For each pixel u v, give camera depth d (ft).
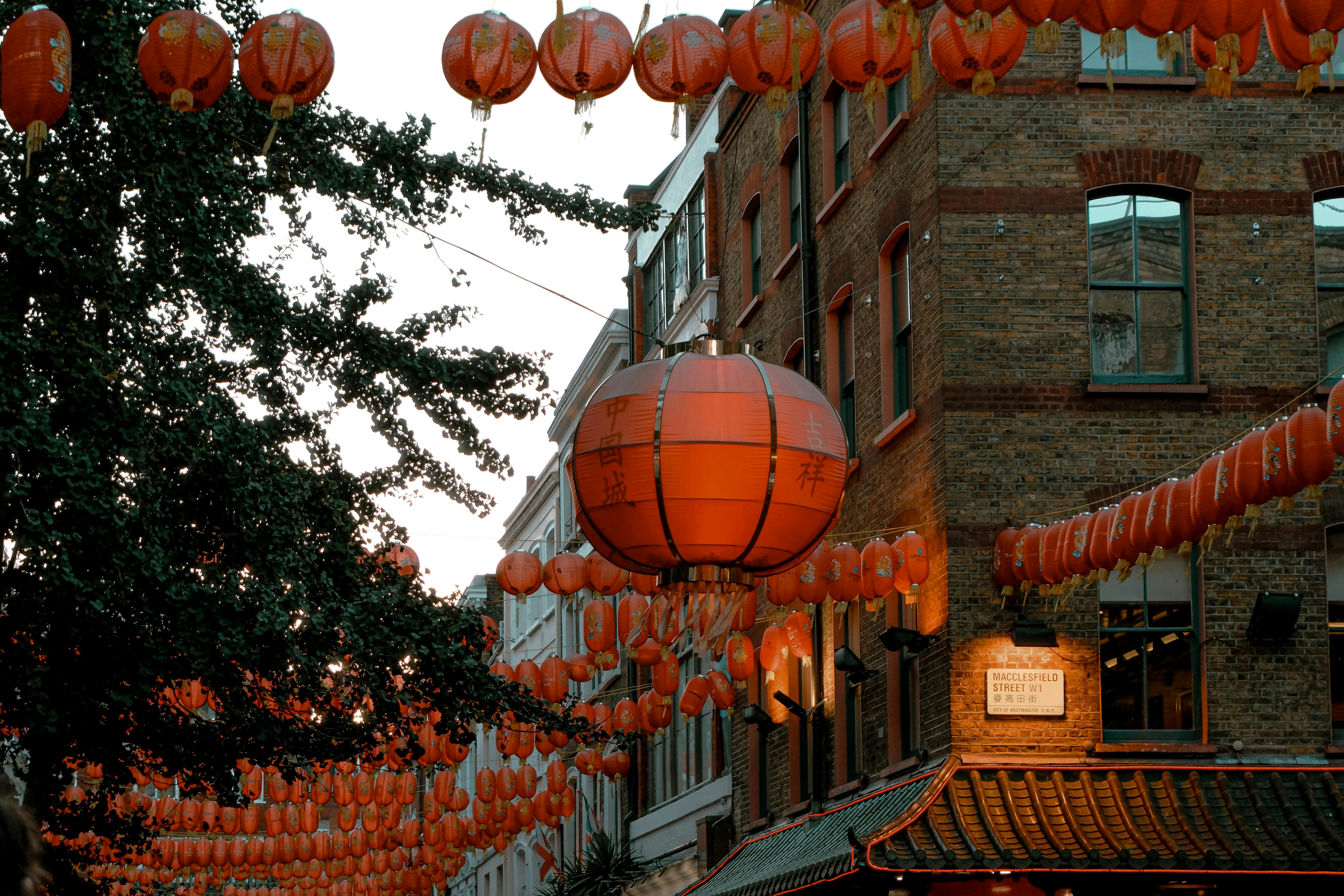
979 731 53.72
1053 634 53.88
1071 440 56.03
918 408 59.00
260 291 45.47
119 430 39.14
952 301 56.70
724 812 87.66
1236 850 49.24
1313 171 57.77
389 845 99.66
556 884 108.68
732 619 32.45
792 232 79.20
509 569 55.67
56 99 27.40
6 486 37.70
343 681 46.62
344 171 45.65
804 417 32.12
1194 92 57.98
